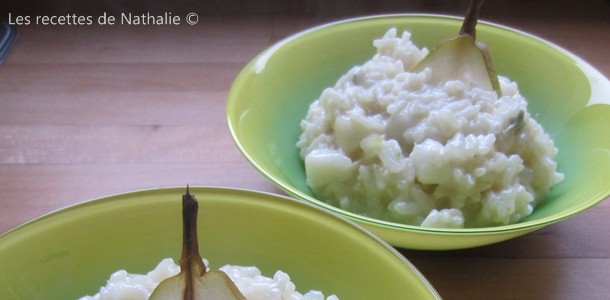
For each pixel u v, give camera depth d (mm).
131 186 406
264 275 326
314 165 377
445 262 357
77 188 405
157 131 452
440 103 380
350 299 311
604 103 400
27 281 307
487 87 391
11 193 401
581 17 565
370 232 318
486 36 457
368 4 580
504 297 338
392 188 366
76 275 316
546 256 359
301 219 320
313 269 320
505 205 355
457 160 356
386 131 379
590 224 377
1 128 454
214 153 432
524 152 378
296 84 442
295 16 578
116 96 486
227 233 327
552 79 434
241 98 402
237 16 577
